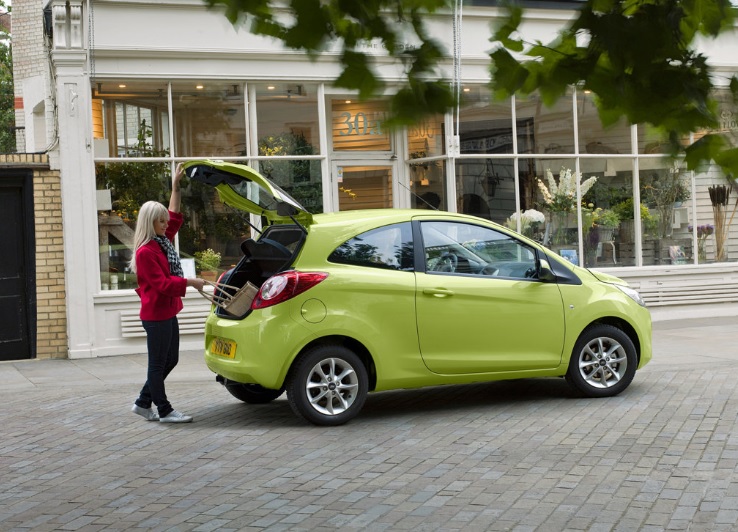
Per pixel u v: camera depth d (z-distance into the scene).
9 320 13.55
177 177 8.88
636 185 16.50
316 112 14.72
